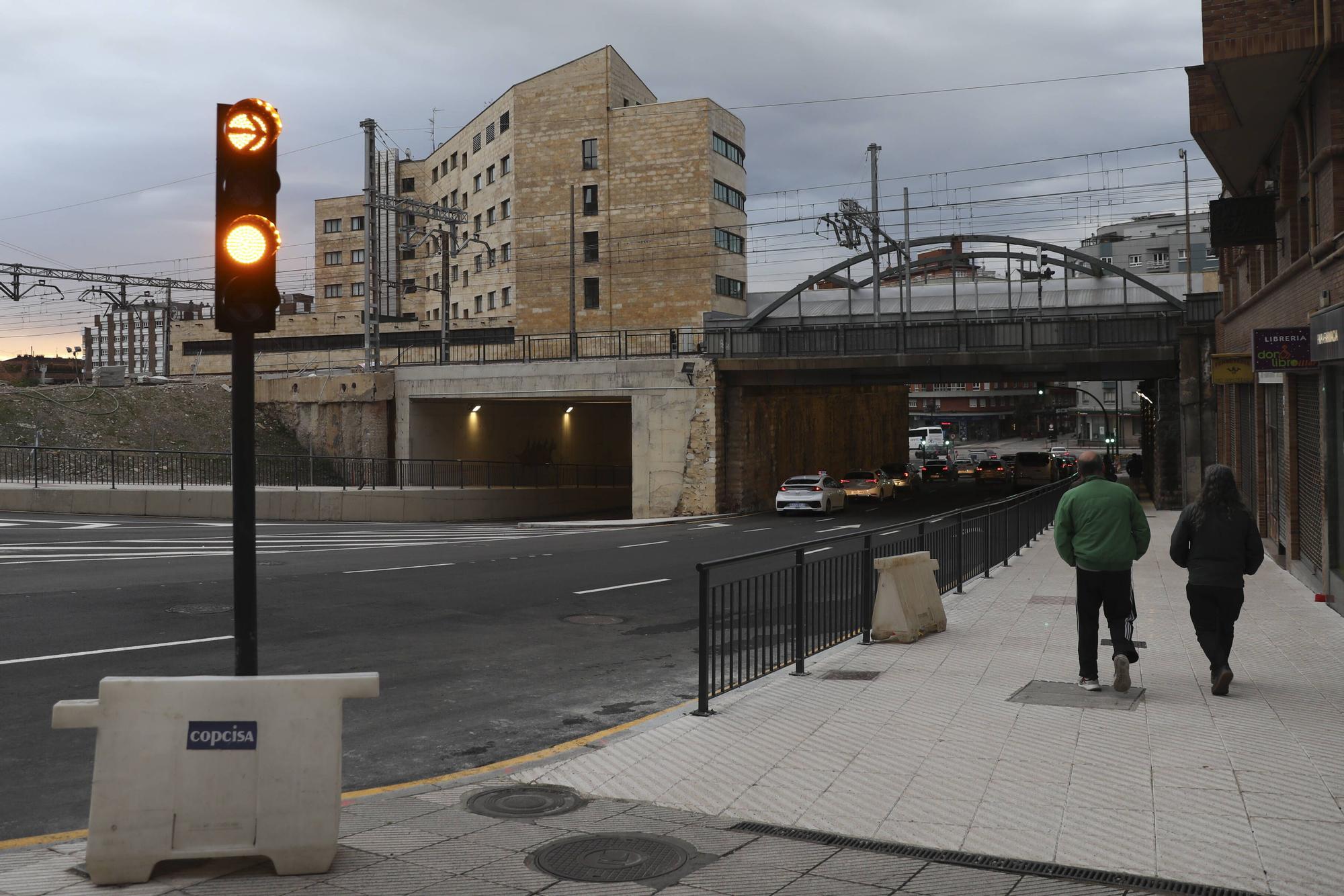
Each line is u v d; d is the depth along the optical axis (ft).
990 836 16.42
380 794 19.31
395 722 26.43
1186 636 34.86
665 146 210.59
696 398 126.52
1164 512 110.22
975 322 119.75
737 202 222.07
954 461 259.60
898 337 122.42
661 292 209.97
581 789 19.42
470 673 32.37
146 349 619.26
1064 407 453.17
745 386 131.13
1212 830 16.43
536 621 42.50
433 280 266.57
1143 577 53.62
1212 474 26.27
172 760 14.74
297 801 14.90
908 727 23.21
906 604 34.76
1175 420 120.26
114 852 14.37
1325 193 44.47
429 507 120.67
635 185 212.23
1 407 124.57
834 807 18.04
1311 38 42.22
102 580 50.98
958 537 48.52
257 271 16.74
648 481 128.16
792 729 23.30
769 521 116.47
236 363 16.94
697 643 37.58
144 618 40.73
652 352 207.10
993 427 457.27
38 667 31.63
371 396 137.69
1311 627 36.17
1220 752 20.79
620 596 50.11
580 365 130.82
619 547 78.59
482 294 237.66
